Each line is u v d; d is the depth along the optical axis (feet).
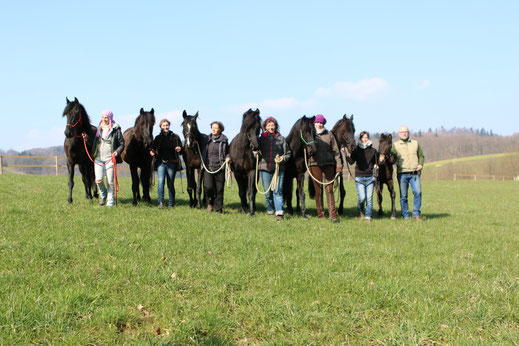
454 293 14.82
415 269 17.72
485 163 353.31
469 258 20.57
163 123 32.48
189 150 33.32
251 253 19.38
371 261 18.88
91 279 15.03
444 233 27.27
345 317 12.89
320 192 31.99
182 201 39.83
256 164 29.37
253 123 27.71
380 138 31.94
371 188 31.99
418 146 33.42
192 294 14.30
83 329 11.60
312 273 16.51
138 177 34.37
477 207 48.29
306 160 30.73
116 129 30.50
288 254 19.60
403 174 33.50
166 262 17.67
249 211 32.27
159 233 22.30
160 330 11.76
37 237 19.67
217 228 24.81
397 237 25.18
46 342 10.89
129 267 16.28
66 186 49.42
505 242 25.21
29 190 42.32
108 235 21.22
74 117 30.01
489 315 12.98
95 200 34.73
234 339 11.62
